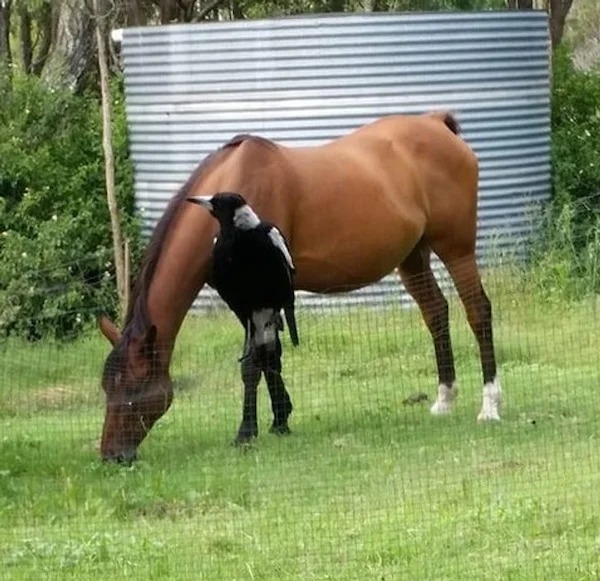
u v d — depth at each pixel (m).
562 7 25.97
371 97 20.25
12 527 10.50
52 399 15.28
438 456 11.88
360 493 10.80
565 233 20.05
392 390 14.93
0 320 19.55
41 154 22.20
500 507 10.09
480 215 21.00
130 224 21.59
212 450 12.49
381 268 13.69
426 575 8.92
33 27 34.88
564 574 8.83
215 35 20.50
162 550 9.64
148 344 12.27
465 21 20.67
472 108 20.83
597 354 16.08
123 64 22.16
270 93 20.30
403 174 13.80
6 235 20.84
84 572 9.30
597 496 10.37
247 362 12.72
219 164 13.03
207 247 12.70
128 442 12.20
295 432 13.10
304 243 13.29
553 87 23.70
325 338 16.55
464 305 14.05
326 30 20.14
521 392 14.59
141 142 21.66
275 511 10.43
